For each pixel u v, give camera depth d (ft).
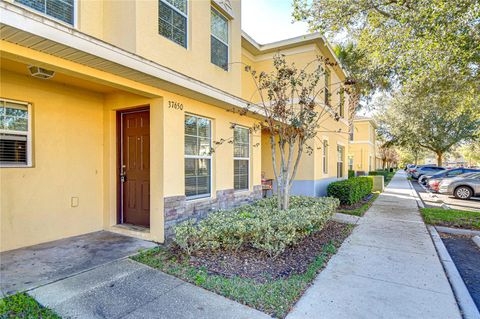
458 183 41.24
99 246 15.28
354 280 12.07
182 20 18.69
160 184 16.29
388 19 24.68
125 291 10.55
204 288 10.87
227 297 10.23
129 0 15.24
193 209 18.45
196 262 13.23
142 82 14.94
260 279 11.66
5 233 14.08
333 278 12.26
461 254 16.16
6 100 14.11
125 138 19.06
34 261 13.04
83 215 17.53
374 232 20.35
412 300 10.39
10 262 12.86
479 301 10.56
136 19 15.10
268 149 36.37
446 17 19.92
